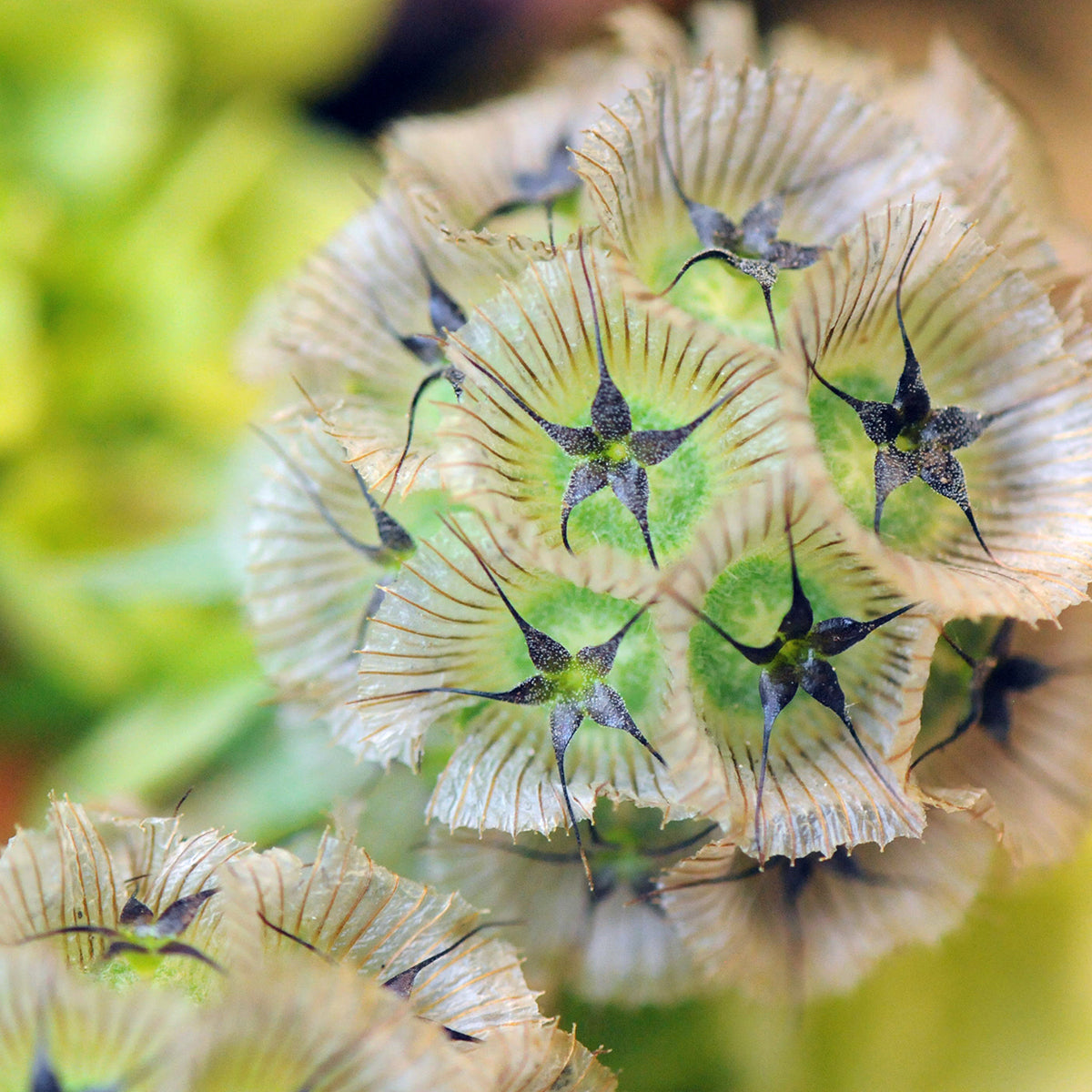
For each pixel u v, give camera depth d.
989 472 0.19
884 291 0.19
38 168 0.27
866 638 0.19
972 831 0.20
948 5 0.32
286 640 0.20
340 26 0.30
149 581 0.23
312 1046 0.18
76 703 0.25
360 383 0.20
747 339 0.19
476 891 0.20
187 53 0.29
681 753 0.19
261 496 0.20
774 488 0.18
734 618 0.19
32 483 0.25
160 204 0.27
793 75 0.20
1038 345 0.19
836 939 0.20
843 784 0.19
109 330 0.26
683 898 0.20
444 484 0.19
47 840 0.19
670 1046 0.22
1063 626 0.20
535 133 0.21
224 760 0.23
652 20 0.22
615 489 0.19
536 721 0.19
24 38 0.27
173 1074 0.18
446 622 0.19
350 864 0.19
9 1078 0.18
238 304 0.28
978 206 0.20
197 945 0.19
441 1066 0.19
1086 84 0.32
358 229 0.21
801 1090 0.22
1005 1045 0.23
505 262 0.20
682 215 0.20
